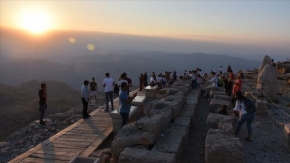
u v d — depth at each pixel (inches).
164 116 363.3
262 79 726.5
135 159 252.1
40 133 491.8
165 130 362.0
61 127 532.1
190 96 693.3
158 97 734.5
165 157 252.7
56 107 1438.2
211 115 401.1
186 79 1074.7
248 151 352.5
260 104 566.3
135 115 514.0
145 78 1064.2
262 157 335.3
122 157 256.2
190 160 321.4
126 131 325.4
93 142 383.9
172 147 295.4
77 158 234.5
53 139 394.6
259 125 482.6
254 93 754.2
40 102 537.0
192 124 456.4
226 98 586.9
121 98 405.4
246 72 1563.7
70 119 576.7
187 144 371.2
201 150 353.4
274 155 342.3
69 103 1566.2
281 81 1124.5
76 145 370.9
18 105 1520.7
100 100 812.6
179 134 345.4
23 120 1218.0
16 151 413.4
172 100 498.6
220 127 348.2
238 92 395.9
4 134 1085.1
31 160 320.2
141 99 564.7
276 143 387.9
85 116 521.0
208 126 381.4
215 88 761.0
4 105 1606.8
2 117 1267.2
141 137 301.9
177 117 441.7
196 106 564.1
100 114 551.8
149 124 313.7
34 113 1317.7
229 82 741.9
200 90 832.3
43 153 340.8
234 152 257.8
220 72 1310.3
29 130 513.0
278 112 594.2
